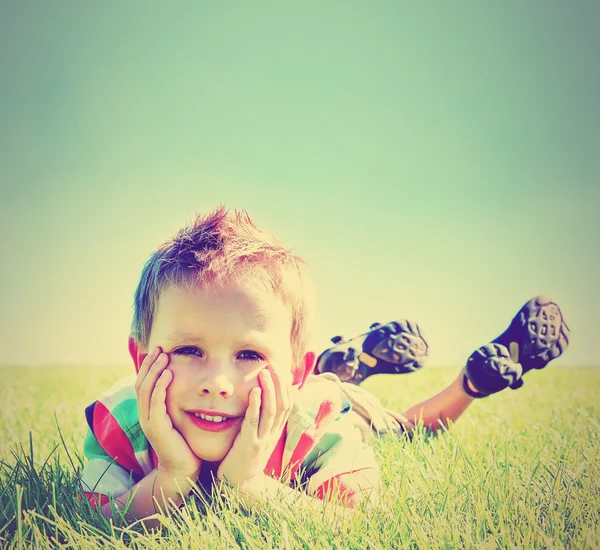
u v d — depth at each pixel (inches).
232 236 50.7
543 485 51.8
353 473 51.6
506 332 71.5
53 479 50.2
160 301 47.8
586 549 42.8
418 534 42.2
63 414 82.0
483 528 43.9
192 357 46.6
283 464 51.9
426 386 97.3
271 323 47.4
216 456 46.4
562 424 74.3
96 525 45.1
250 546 40.8
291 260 51.8
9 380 103.2
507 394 93.4
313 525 42.9
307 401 53.3
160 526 44.2
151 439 45.9
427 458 57.9
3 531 44.7
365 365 73.2
